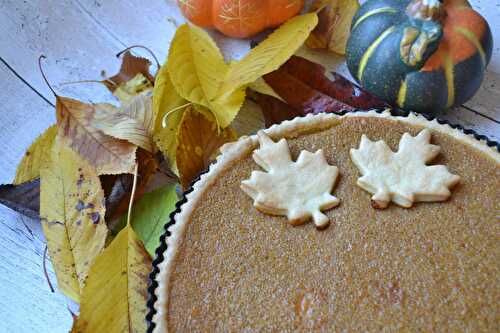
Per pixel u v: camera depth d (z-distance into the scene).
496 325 0.33
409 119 0.39
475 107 0.46
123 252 0.38
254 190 0.37
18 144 0.49
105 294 0.37
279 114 0.45
